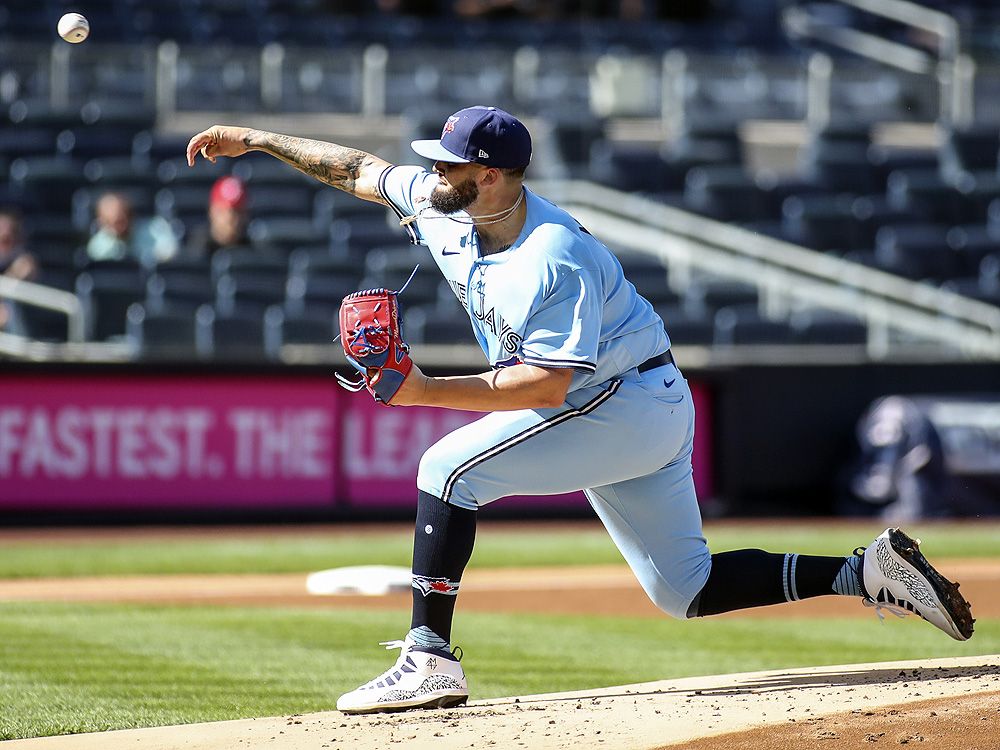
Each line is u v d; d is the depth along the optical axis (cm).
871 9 7494
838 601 2717
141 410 3850
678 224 5125
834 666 1594
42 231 4847
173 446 3872
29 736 1373
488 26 7181
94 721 1455
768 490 4303
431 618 1405
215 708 1548
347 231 5034
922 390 4419
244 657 1969
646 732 1212
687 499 1458
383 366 1290
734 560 1467
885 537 1431
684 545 1459
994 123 6375
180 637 2167
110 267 4519
